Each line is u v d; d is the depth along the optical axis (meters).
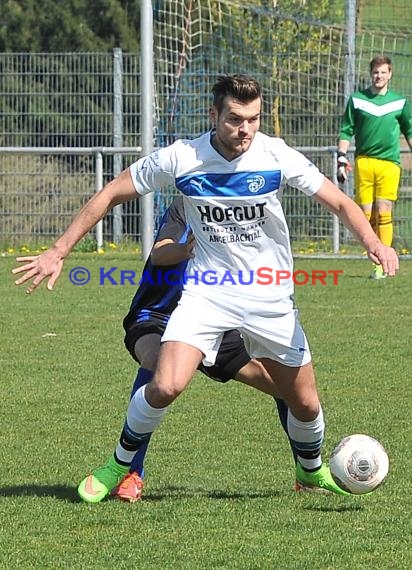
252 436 20.91
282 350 15.98
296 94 50.94
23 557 13.87
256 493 17.08
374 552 14.03
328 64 50.78
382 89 41.88
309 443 16.75
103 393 24.62
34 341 30.61
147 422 16.08
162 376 15.71
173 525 15.20
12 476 18.08
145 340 17.14
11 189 53.50
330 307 36.38
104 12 71.00
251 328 15.85
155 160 15.61
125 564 13.59
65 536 14.71
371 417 22.33
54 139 53.62
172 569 13.39
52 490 17.22
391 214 42.75
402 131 42.41
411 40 52.34
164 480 17.88
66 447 20.06
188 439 20.67
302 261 48.81
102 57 52.97
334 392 24.62
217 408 23.28
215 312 15.80
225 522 15.34
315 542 14.42
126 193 15.79
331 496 16.86
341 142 41.88
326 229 51.06
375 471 16.03
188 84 50.22
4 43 70.44
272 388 17.34
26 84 53.47
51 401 23.84
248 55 50.69
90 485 16.47
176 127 50.09
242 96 14.88
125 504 16.31
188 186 15.46
